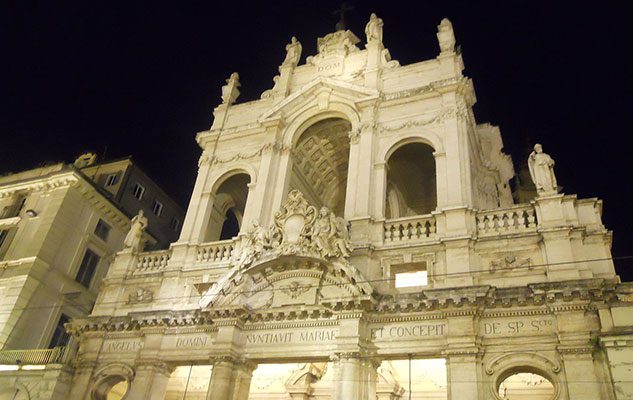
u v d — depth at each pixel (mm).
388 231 19844
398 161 26172
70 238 29344
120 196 33812
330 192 29562
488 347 15969
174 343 20359
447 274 17719
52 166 31875
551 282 15680
